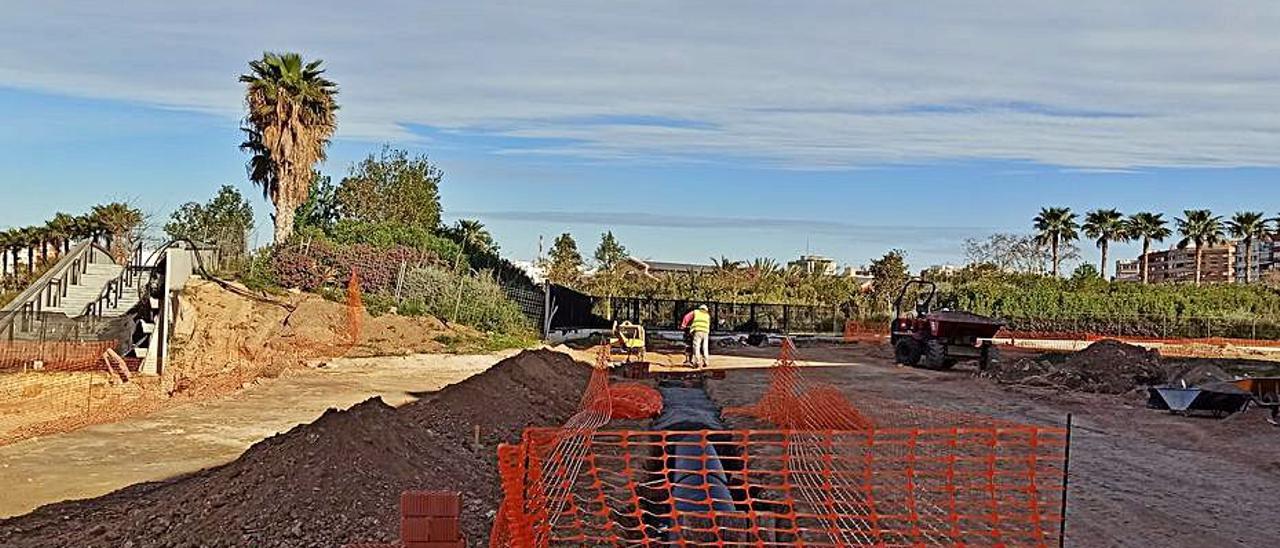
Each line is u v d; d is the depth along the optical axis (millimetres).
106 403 15414
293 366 20766
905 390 21500
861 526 8164
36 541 7375
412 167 45625
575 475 8773
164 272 21969
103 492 9359
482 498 9023
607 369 22188
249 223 42938
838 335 41781
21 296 22469
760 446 11141
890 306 45156
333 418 8992
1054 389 21594
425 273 29969
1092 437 14453
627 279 52844
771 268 55375
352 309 24734
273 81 34438
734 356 30562
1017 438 12203
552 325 33594
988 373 24922
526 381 16281
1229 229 83062
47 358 19641
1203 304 50750
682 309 43219
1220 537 9086
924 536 7965
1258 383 17422
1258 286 56688
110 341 20516
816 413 14664
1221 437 14344
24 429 12812
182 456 11188
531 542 5988
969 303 47094
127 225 33000
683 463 8656
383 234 34594
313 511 7617
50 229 32406
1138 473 11680
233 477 8211
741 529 7117
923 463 9969
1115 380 22047
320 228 35719
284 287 26922
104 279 25297
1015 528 8492
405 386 18484
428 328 26359
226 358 21016
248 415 14266
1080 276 59812
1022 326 46750
